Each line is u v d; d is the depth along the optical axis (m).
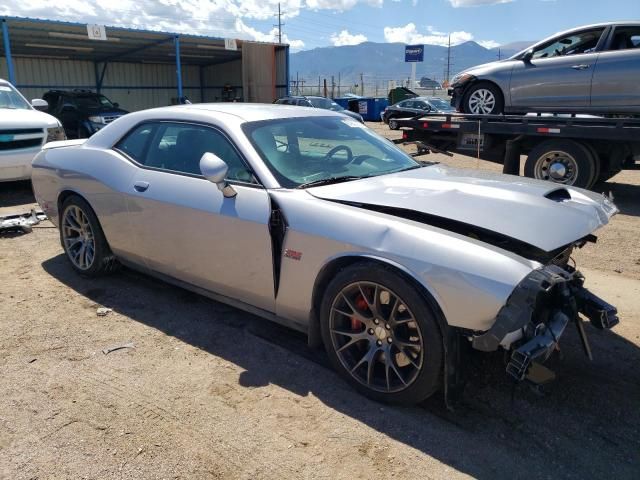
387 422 2.73
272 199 3.17
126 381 3.10
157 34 20.00
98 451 2.51
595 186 10.00
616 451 2.54
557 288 2.72
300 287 3.09
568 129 7.90
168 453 2.50
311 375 3.17
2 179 7.84
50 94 17.08
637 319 3.98
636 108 7.62
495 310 2.39
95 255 4.46
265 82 24.84
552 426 2.72
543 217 2.79
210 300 4.25
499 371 3.21
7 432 2.64
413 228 2.71
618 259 5.48
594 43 8.07
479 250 2.52
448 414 2.80
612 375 3.21
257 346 3.52
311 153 3.63
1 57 23.83
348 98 33.88
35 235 6.11
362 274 2.77
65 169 4.51
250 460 2.46
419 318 2.60
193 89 30.58
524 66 8.53
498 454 2.51
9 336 3.63
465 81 9.23
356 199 3.03
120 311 4.04
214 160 3.13
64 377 3.14
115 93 27.72
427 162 4.23
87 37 19.95
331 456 2.49
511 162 8.75
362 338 2.90
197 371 3.21
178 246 3.69
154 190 3.77
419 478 2.35
